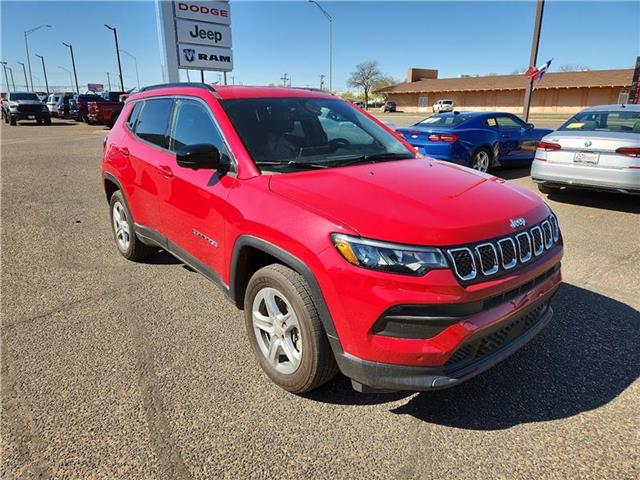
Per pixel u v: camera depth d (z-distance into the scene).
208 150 3.01
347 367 2.42
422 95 66.12
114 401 2.77
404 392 2.87
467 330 2.27
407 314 2.24
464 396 2.84
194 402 2.76
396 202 2.54
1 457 2.34
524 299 2.55
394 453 2.39
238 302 3.18
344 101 4.23
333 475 2.25
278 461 2.33
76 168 11.48
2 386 2.90
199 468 2.28
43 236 5.95
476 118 9.92
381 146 3.75
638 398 2.80
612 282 4.43
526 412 2.69
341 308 2.35
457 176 3.12
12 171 10.95
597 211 7.03
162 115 4.12
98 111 26.95
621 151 6.58
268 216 2.67
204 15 14.53
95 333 3.55
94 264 4.98
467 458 2.36
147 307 3.99
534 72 14.80
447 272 2.23
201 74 15.18
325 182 2.80
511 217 2.59
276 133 3.35
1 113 34.19
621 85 47.19
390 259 2.24
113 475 2.24
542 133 11.05
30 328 3.62
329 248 2.36
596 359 3.20
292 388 2.79
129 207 4.58
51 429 2.54
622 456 2.36
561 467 2.29
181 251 3.78
